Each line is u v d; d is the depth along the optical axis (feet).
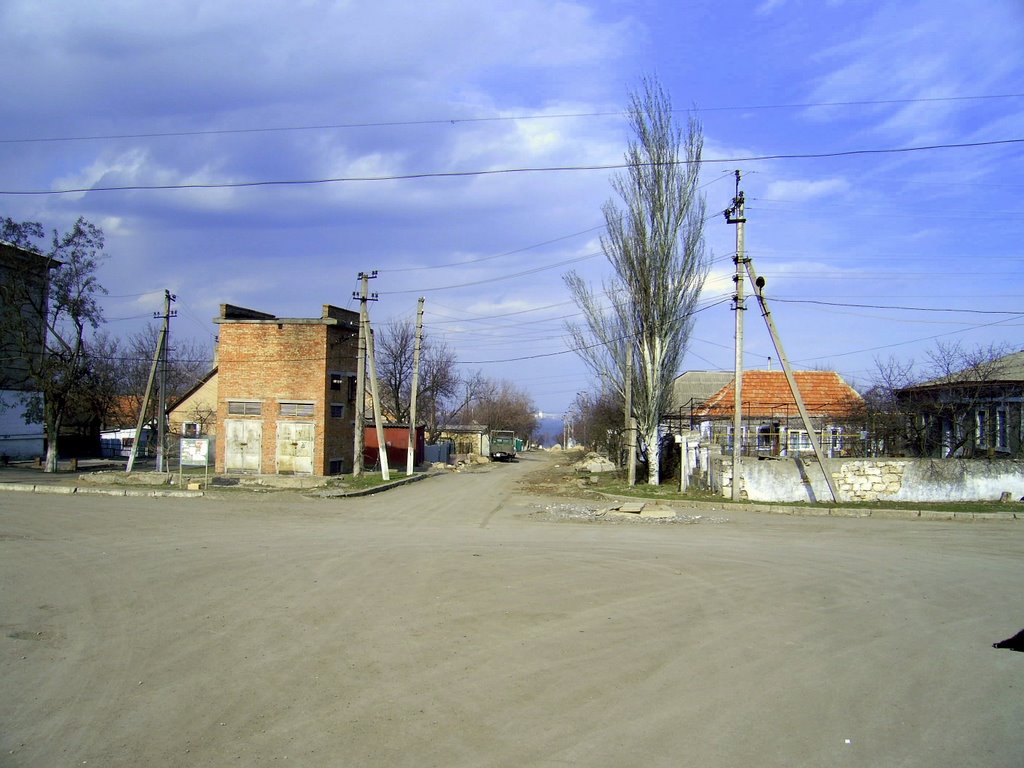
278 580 32.48
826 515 66.64
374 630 24.63
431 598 29.27
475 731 16.46
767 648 22.99
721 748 15.66
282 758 14.99
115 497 74.69
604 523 59.82
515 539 47.60
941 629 25.35
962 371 81.46
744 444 107.34
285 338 105.60
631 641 23.65
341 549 41.42
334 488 87.25
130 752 15.26
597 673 20.53
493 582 32.48
